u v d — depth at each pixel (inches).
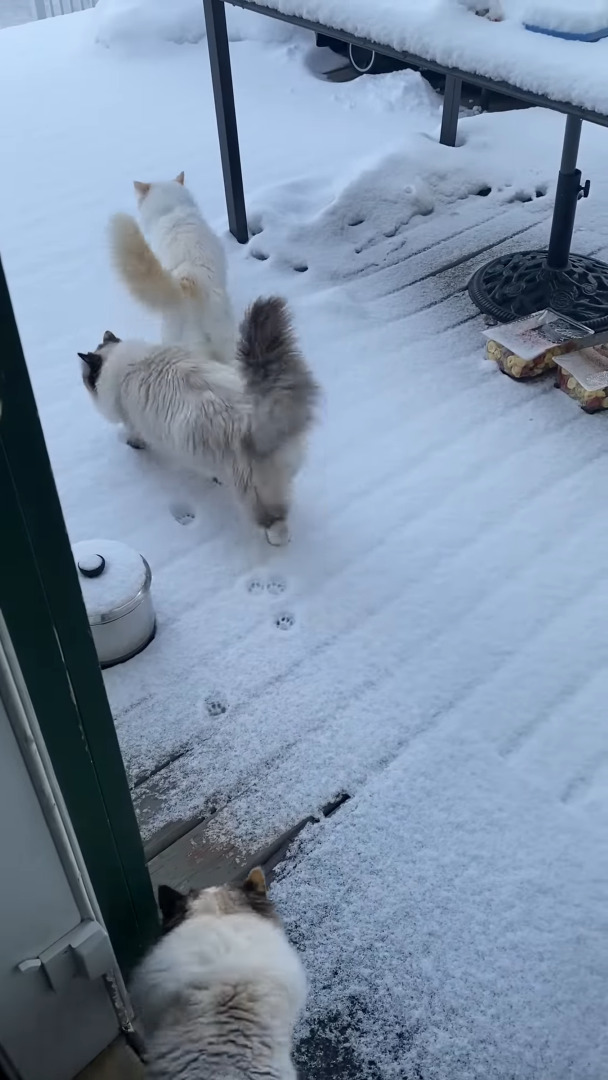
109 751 48.2
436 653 86.4
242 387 89.6
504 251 145.6
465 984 63.7
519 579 93.9
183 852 71.2
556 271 131.9
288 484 92.7
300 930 66.6
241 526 100.5
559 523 100.2
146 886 57.6
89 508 102.8
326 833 72.4
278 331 79.0
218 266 117.4
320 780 76.0
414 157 163.8
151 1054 47.3
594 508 102.0
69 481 106.4
